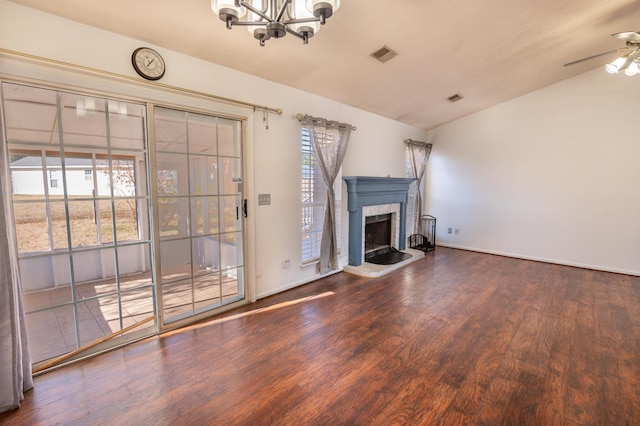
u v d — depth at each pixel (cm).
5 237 168
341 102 414
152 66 238
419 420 160
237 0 120
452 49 312
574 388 186
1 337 167
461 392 183
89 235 226
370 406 171
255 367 208
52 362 206
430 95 433
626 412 166
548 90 467
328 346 234
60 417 163
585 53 354
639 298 333
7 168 176
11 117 189
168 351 228
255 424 158
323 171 373
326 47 277
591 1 259
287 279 359
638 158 407
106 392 183
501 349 230
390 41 282
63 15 198
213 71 277
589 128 438
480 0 240
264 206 328
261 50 266
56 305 216
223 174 296
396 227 529
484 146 541
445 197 599
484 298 333
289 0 127
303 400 175
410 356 221
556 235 475
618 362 213
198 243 283
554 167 471
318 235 400
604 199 434
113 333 236
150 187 247
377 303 319
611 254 432
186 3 201
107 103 225
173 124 259
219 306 298
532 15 271
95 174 225
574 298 334
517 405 171
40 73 192
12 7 183
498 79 412
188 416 163
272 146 331
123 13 204
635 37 233
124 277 248
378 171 494
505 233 527
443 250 572
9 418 163
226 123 294
